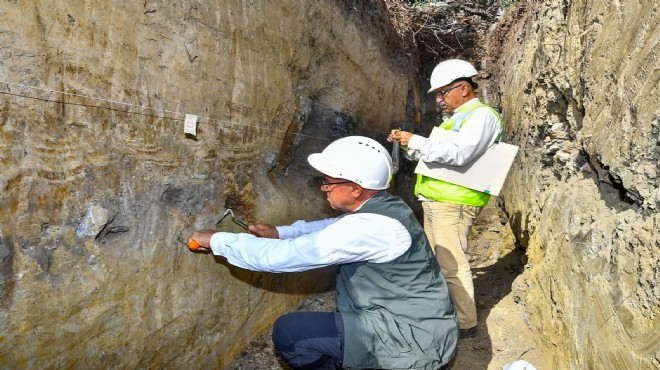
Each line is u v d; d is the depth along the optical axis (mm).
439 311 1864
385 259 1815
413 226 1880
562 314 2355
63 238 1536
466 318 2770
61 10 1462
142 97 1764
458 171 2637
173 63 1873
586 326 2066
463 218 2758
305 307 3033
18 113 1392
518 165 4074
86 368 1635
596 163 2305
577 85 2699
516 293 3143
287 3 2723
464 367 2574
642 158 1795
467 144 2504
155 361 1922
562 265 2436
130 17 1684
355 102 3992
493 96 6371
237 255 1868
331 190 1955
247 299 2482
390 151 4984
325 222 2254
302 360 1977
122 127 1706
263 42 2480
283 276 2807
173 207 1986
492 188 2615
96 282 1632
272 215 2629
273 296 2736
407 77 5547
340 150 1914
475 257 4234
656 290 1548
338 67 3582
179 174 1982
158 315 1899
